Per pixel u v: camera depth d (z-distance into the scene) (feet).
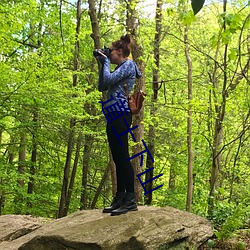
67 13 40.22
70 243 13.33
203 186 42.24
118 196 15.24
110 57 14.42
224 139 43.86
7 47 34.73
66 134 37.42
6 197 48.37
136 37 30.58
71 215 18.01
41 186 44.16
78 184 54.19
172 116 38.65
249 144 43.70
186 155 45.55
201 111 33.86
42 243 14.08
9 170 37.55
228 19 11.59
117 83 13.73
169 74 43.80
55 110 32.71
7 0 32.63
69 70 37.42
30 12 38.83
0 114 33.30
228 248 14.97
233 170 33.73
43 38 41.11
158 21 35.42
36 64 31.27
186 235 13.70
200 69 44.65
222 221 18.02
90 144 43.96
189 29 37.52
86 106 42.19
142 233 13.01
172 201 46.14
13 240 17.83
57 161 42.01
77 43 38.75
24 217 23.52
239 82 32.19
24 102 32.04
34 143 40.11
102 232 13.56
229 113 37.81
